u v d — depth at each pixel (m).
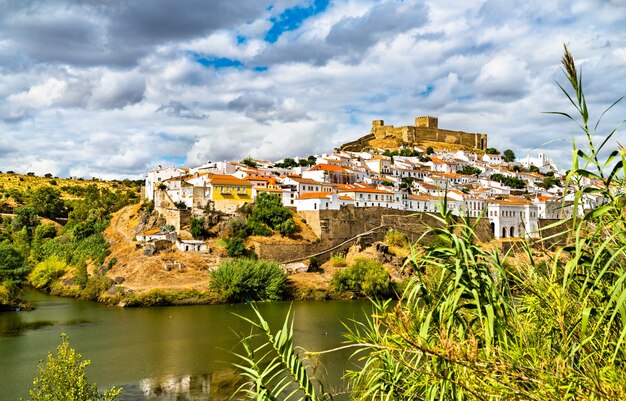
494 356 12.28
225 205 152.88
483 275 14.05
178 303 106.81
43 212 199.25
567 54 11.72
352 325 83.00
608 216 12.73
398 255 142.00
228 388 52.69
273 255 135.25
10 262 105.00
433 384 13.46
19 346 69.62
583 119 11.84
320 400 16.36
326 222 147.25
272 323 86.00
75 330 80.69
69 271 137.12
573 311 14.04
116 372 58.47
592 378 11.20
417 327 14.50
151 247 128.88
